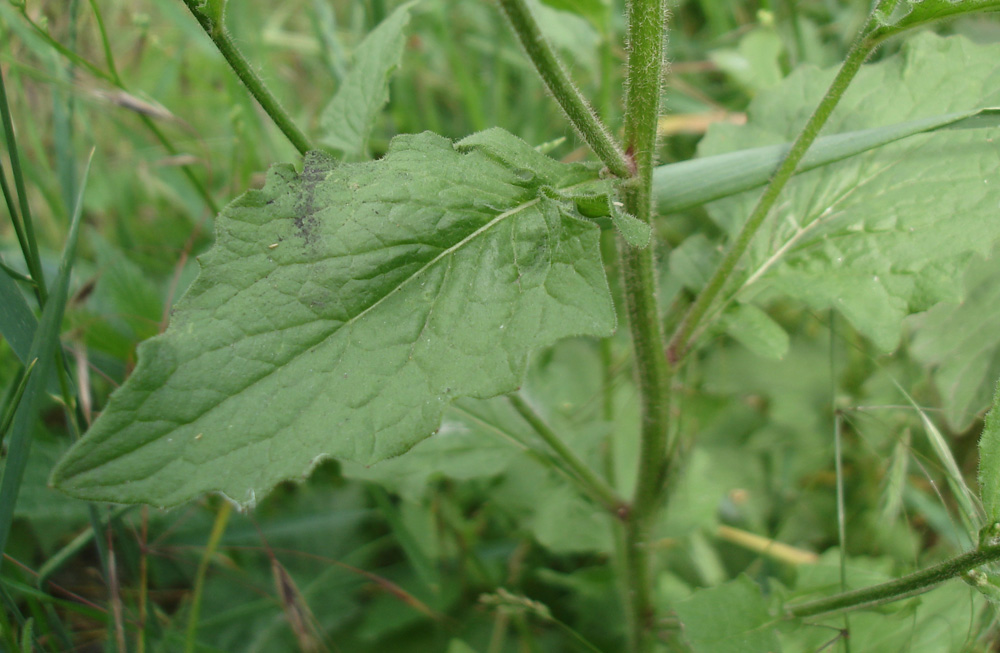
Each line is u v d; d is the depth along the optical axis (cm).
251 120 34
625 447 29
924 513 26
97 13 25
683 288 29
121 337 28
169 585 27
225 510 23
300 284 16
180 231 37
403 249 17
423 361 16
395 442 16
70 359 27
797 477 28
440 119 42
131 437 15
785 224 23
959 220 21
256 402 16
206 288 16
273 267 16
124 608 23
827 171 23
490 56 41
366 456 16
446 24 40
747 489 28
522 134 38
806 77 24
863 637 21
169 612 26
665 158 37
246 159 32
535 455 24
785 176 20
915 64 23
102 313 29
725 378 30
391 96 38
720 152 24
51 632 23
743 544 28
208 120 42
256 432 16
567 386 30
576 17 35
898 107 23
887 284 21
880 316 21
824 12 40
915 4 18
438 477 24
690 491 27
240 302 16
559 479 26
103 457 15
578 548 26
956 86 22
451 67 40
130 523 25
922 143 22
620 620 26
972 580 18
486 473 24
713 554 28
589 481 24
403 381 16
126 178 38
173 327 16
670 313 29
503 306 17
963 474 27
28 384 20
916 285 21
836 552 25
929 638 21
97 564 26
